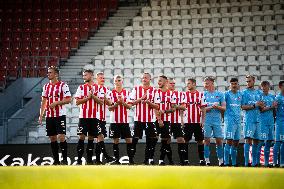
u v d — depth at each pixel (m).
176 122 36.53
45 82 58.47
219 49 62.66
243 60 60.88
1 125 53.84
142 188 14.49
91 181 14.59
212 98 35.72
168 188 14.40
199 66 59.59
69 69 61.72
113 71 59.84
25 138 51.44
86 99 32.56
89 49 65.62
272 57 61.19
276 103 34.66
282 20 65.69
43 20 70.44
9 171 14.90
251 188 14.49
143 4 74.75
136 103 35.09
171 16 67.88
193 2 70.69
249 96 35.12
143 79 35.34
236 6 68.88
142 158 42.53
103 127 36.03
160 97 36.22
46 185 14.68
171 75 58.47
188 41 64.12
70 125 51.88
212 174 14.52
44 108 32.44
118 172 14.62
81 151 33.03
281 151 35.34
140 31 66.31
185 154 36.62
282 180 14.59
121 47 63.72
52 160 42.31
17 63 64.38
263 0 68.81
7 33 69.25
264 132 35.19
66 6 72.44
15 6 72.44
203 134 36.41
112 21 69.81
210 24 66.06
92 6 72.31
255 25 65.31
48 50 65.88
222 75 58.12
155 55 61.78
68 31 68.69
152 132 35.22
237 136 35.19
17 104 57.38
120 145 42.50
